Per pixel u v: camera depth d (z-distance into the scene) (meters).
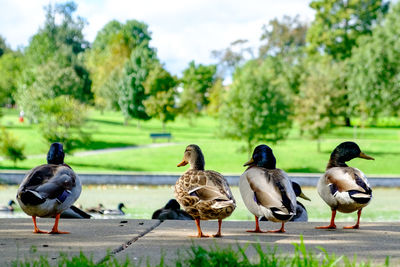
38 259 4.48
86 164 38.56
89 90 82.38
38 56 74.69
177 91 66.69
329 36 69.50
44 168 5.86
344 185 6.06
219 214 5.27
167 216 11.09
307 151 46.00
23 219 7.25
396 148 47.69
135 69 72.56
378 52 55.62
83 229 6.31
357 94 57.16
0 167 35.53
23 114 66.88
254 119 41.38
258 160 6.49
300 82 63.84
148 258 4.19
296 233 6.16
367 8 71.44
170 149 46.69
